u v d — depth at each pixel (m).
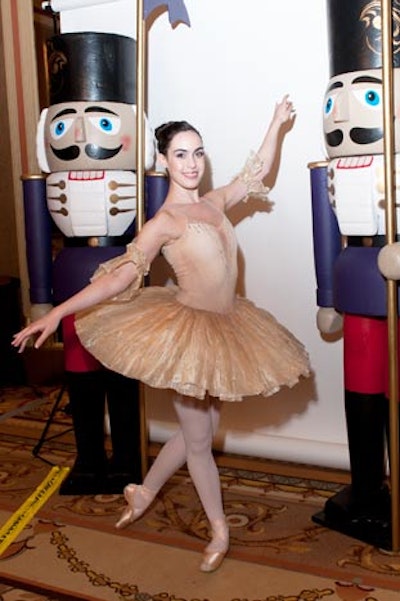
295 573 1.81
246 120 2.40
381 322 1.95
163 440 2.66
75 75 2.13
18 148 3.87
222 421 2.59
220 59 2.40
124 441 2.35
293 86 2.32
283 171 2.38
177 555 1.92
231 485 2.35
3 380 3.85
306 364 1.85
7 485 2.41
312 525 2.06
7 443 2.87
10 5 3.77
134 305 1.81
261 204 2.43
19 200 3.90
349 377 2.01
